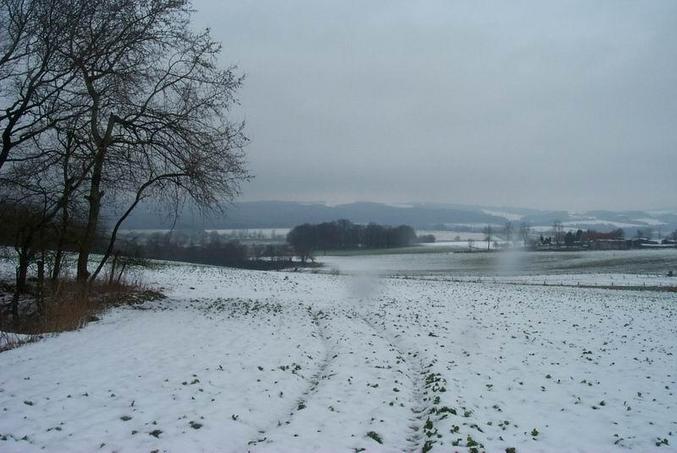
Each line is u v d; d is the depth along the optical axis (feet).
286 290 103.71
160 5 57.26
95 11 52.06
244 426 26.30
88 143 54.70
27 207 57.88
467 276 191.11
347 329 56.24
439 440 25.32
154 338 43.93
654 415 30.83
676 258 268.21
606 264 247.09
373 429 26.91
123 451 22.20
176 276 113.80
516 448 25.12
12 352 37.70
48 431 23.68
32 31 47.62
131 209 62.95
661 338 58.95
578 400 33.68
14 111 49.55
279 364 38.47
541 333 59.77
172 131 60.13
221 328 50.31
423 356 44.91
